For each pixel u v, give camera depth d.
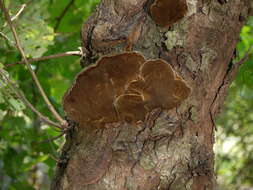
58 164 1.17
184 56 1.08
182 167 1.10
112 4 1.10
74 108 1.06
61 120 1.20
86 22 1.13
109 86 1.04
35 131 2.06
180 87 1.05
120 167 1.08
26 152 2.07
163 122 1.08
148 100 1.05
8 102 1.29
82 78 1.04
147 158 1.08
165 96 1.05
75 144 1.12
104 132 1.09
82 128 1.12
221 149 3.10
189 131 1.10
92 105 1.06
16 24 1.47
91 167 1.09
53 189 1.15
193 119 1.10
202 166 1.12
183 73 1.08
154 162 1.08
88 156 1.10
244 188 3.18
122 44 1.09
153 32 1.08
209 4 1.08
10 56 1.71
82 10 2.12
